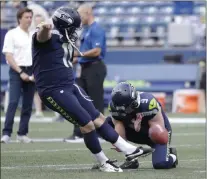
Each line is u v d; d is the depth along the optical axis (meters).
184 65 56.41
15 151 26.38
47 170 20.52
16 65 29.34
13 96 29.59
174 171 20.09
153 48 62.78
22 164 22.23
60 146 28.59
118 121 20.67
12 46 29.66
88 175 18.94
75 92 19.72
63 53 19.23
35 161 23.08
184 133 36.12
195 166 21.61
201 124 42.62
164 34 67.69
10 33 29.77
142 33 68.25
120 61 60.66
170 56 60.16
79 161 23.20
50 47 19.06
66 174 19.27
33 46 19.25
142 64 58.28
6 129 29.94
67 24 18.95
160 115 20.41
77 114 19.16
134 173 19.45
